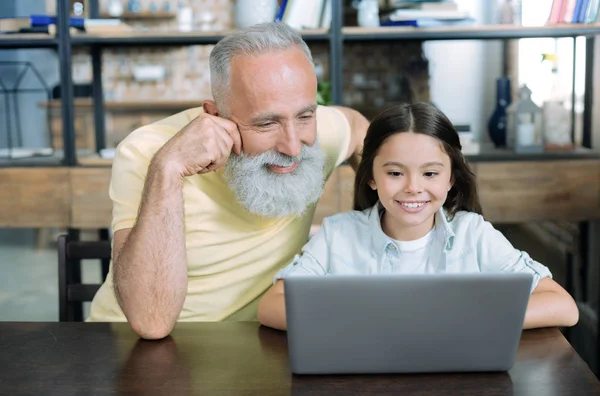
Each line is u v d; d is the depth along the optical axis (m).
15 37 2.78
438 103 3.61
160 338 1.17
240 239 1.46
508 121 2.98
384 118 1.31
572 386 0.96
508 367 0.99
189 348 1.12
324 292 0.94
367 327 0.96
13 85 4.46
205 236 1.46
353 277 0.94
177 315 1.23
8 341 1.17
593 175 2.72
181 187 1.28
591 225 2.79
